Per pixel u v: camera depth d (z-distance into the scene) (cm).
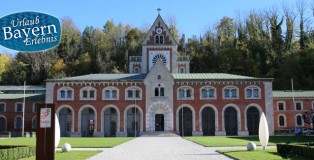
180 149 3750
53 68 13162
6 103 8825
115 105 7600
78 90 7631
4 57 13662
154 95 7619
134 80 7644
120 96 7625
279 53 12200
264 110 7569
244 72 12375
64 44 14338
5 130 8744
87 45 14662
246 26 13712
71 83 7638
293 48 12238
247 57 12562
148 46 8612
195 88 7638
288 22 12556
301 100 8388
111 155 3098
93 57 14125
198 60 13325
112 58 14525
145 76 7881
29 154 2966
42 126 2281
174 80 7644
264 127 3516
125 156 3008
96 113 7575
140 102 7606
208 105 7588
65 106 7581
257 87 7644
